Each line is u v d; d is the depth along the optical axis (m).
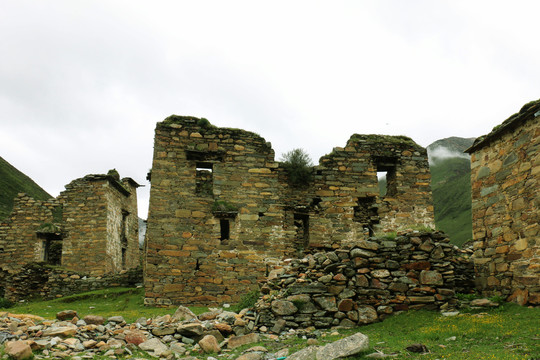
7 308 18.84
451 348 8.45
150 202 17.48
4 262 25.64
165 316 11.11
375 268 11.84
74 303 18.22
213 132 18.77
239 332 10.87
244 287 17.33
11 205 40.22
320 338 10.14
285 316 11.19
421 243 12.13
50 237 26.58
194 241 17.47
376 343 9.19
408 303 11.59
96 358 8.54
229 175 18.47
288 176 20.11
